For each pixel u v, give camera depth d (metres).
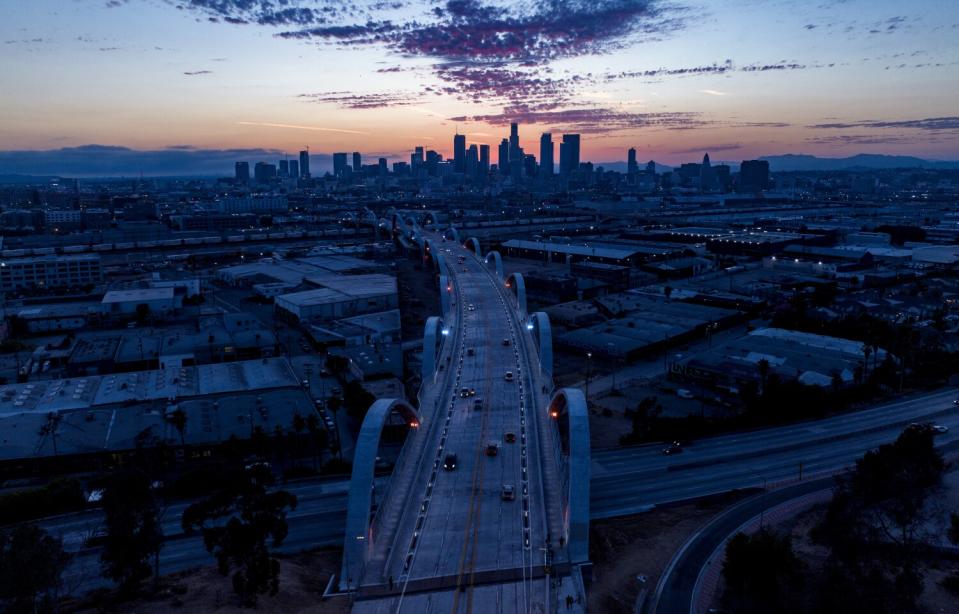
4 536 56.78
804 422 113.88
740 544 65.06
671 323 179.50
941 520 76.12
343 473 98.75
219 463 104.06
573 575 60.69
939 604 61.84
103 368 149.50
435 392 105.44
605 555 72.25
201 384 132.38
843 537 68.62
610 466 98.56
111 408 118.38
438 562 62.44
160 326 193.12
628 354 154.00
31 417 112.69
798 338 157.88
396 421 112.75
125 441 104.94
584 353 161.62
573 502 64.25
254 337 168.75
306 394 129.50
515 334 143.50
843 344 152.50
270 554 73.50
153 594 64.25
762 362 125.19
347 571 61.09
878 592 61.91
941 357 142.88
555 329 181.75
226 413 115.81
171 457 101.62
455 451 84.69
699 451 103.25
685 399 129.00
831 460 98.56
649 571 69.50
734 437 108.62
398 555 63.56
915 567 63.91
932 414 115.06
